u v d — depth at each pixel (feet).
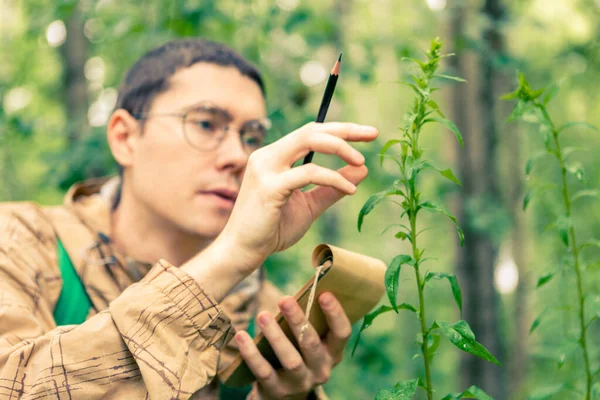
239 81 4.62
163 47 4.86
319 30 11.14
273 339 3.85
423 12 13.01
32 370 3.31
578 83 17.57
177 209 4.49
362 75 10.32
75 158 10.12
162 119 4.50
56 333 3.42
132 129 4.73
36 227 4.47
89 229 4.64
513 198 18.03
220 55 4.67
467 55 12.97
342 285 3.91
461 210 13.08
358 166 3.39
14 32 16.10
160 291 3.34
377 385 12.52
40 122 11.95
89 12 10.87
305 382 4.08
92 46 14.60
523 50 18.16
